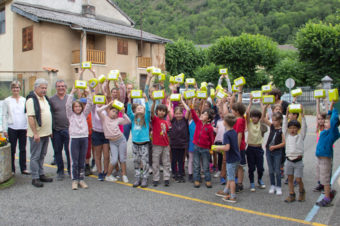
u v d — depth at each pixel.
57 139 5.52
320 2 71.69
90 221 3.77
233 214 4.04
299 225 3.71
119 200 4.52
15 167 6.43
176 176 5.67
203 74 31.44
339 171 6.30
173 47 30.39
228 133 4.52
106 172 5.80
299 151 4.46
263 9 79.62
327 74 27.12
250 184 5.18
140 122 5.25
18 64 19.55
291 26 69.44
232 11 80.06
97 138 5.51
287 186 5.35
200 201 4.53
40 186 5.10
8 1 19.70
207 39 70.44
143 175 5.23
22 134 5.86
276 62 31.69
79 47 19.92
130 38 21.98
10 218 3.83
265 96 5.09
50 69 16.31
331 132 4.34
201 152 5.22
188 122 5.65
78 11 22.53
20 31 19.16
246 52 30.38
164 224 3.70
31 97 5.13
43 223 3.71
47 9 20.56
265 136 11.05
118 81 6.32
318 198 4.69
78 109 5.10
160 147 5.30
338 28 26.66
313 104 24.75
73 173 5.05
